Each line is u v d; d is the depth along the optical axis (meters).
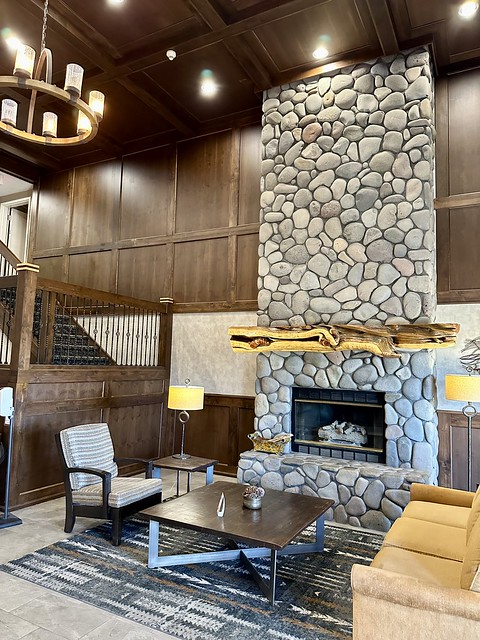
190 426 6.62
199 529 2.99
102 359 6.36
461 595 1.85
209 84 5.92
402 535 2.69
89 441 4.17
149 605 2.76
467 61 5.27
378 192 5.06
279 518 3.17
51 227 8.48
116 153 7.70
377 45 5.06
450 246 5.21
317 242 5.34
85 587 2.95
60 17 4.72
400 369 4.75
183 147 7.21
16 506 4.47
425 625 1.88
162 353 6.76
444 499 3.35
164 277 7.11
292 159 5.59
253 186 6.55
